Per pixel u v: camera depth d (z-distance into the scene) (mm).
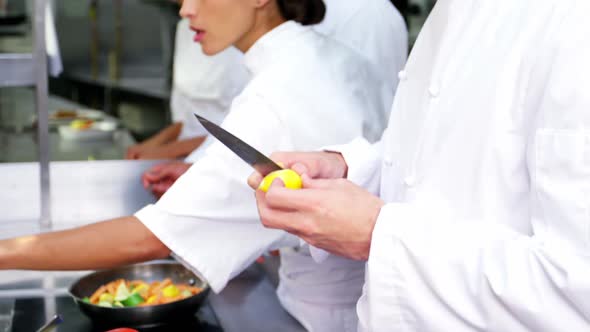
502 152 849
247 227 1234
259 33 1378
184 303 1265
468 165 884
